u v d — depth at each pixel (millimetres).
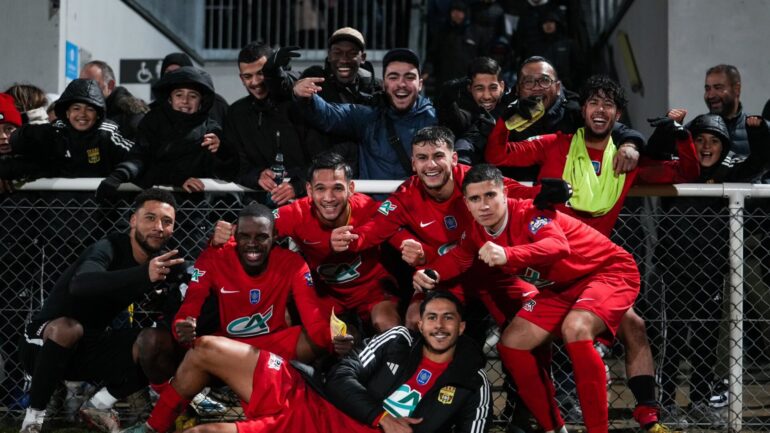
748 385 5293
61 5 7430
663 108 7621
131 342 4605
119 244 4684
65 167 5242
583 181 4715
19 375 5164
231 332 4539
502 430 4934
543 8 9703
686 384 5738
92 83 5215
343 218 4695
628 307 4309
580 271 4309
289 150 5355
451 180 4605
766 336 5168
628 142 4824
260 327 4531
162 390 4590
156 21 9867
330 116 5199
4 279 5152
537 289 4688
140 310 5207
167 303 4820
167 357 4516
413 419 4090
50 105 6031
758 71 7266
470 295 4781
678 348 5047
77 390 5035
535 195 4645
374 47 11250
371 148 5230
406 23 11438
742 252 4879
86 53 8000
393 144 5180
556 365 5105
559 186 4215
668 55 7398
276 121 5359
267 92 5363
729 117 5637
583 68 9852
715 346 5000
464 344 4297
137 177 5141
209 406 5062
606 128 4711
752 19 7289
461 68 9500
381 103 5301
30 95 5730
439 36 9773
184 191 5125
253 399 4125
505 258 4020
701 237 4988
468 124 5273
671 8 7387
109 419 4723
